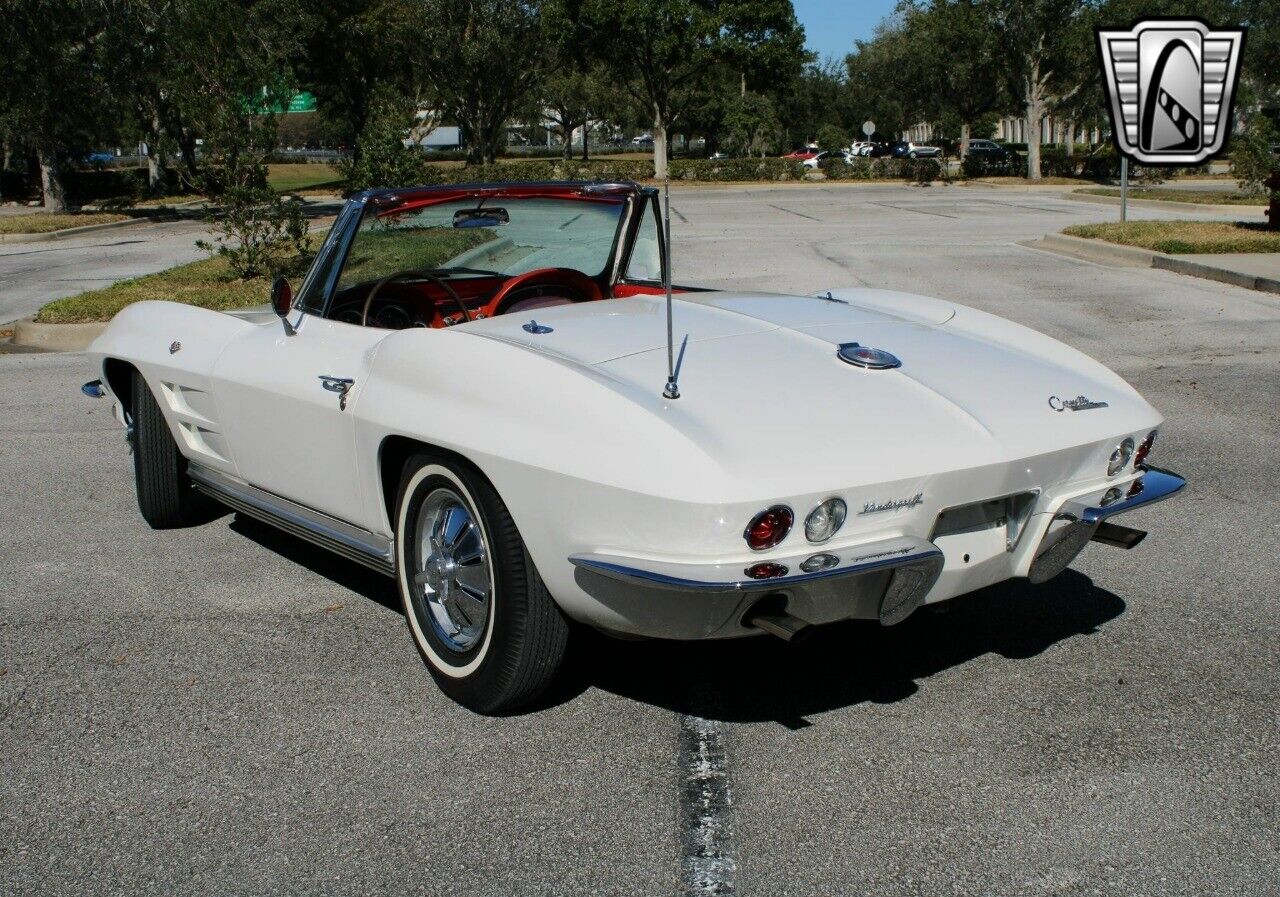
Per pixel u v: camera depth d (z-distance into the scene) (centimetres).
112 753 318
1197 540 482
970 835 272
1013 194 3591
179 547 495
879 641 387
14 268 1841
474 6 4656
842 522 283
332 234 411
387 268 424
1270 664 364
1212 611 408
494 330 363
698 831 275
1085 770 301
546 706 342
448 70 4722
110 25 3047
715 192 4000
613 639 391
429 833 276
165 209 3278
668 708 340
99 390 540
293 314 420
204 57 1441
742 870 259
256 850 271
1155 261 1463
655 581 272
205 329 455
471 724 331
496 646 320
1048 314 1096
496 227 441
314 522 404
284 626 406
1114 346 930
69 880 260
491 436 306
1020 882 253
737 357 337
